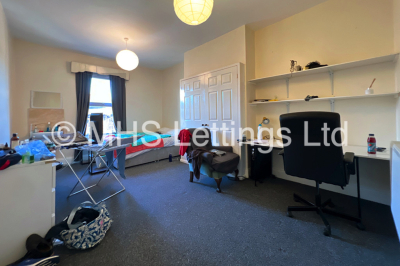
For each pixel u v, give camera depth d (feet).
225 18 8.98
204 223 5.72
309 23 8.37
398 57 6.01
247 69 9.81
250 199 7.36
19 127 11.34
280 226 5.52
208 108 11.18
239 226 5.55
